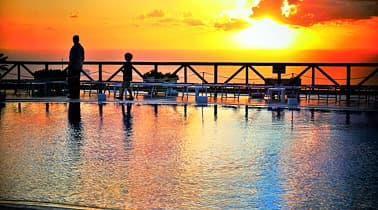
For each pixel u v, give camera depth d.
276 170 7.53
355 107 16.11
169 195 6.26
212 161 8.10
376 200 6.09
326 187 6.63
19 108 15.65
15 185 6.64
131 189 6.49
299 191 6.45
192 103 17.19
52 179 6.95
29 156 8.43
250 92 19.70
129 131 11.14
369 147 9.36
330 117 13.78
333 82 18.89
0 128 11.55
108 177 7.06
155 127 11.75
